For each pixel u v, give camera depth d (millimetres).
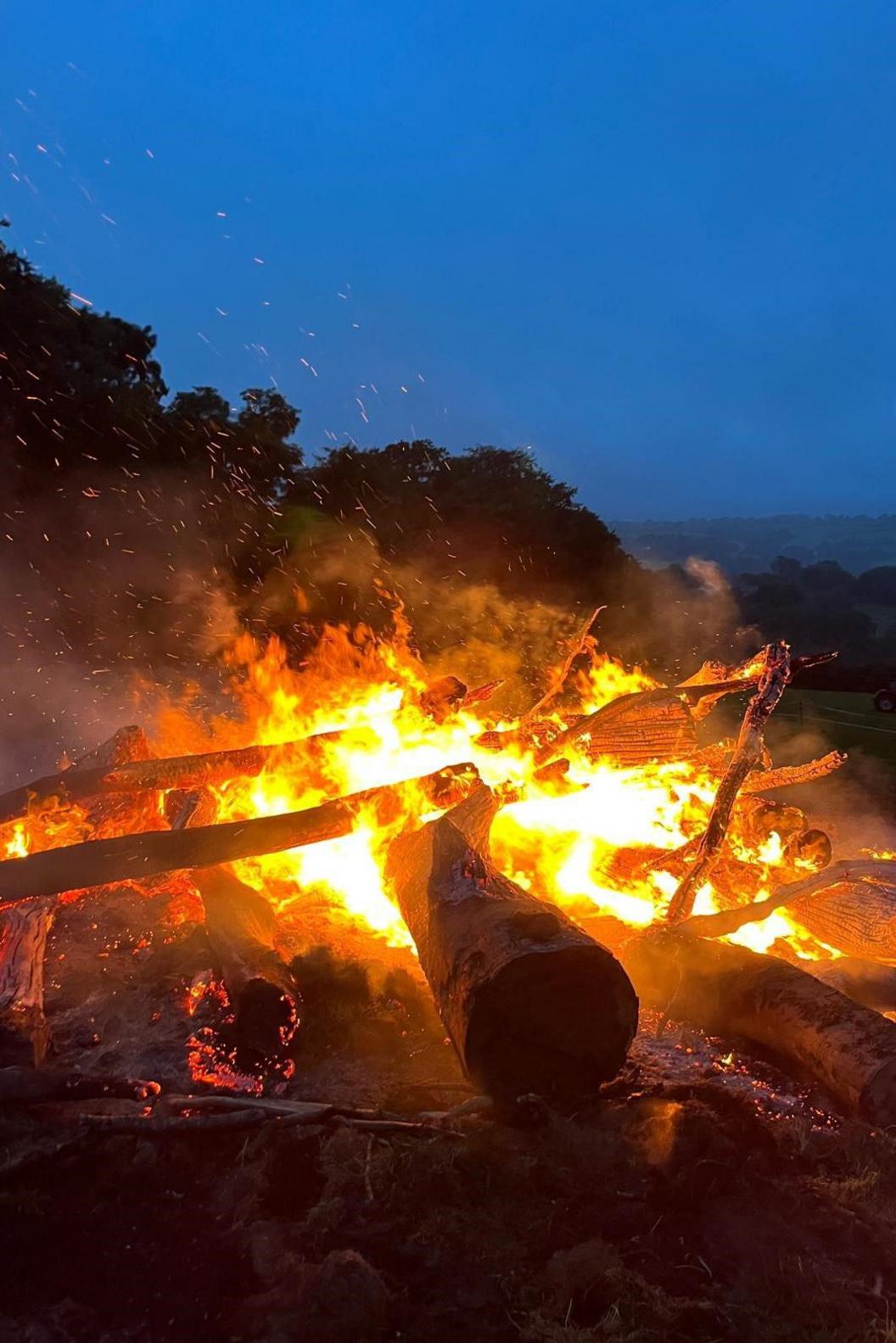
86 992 4449
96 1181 3039
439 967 3834
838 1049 3508
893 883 4602
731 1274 2713
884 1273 2754
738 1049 4055
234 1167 3129
